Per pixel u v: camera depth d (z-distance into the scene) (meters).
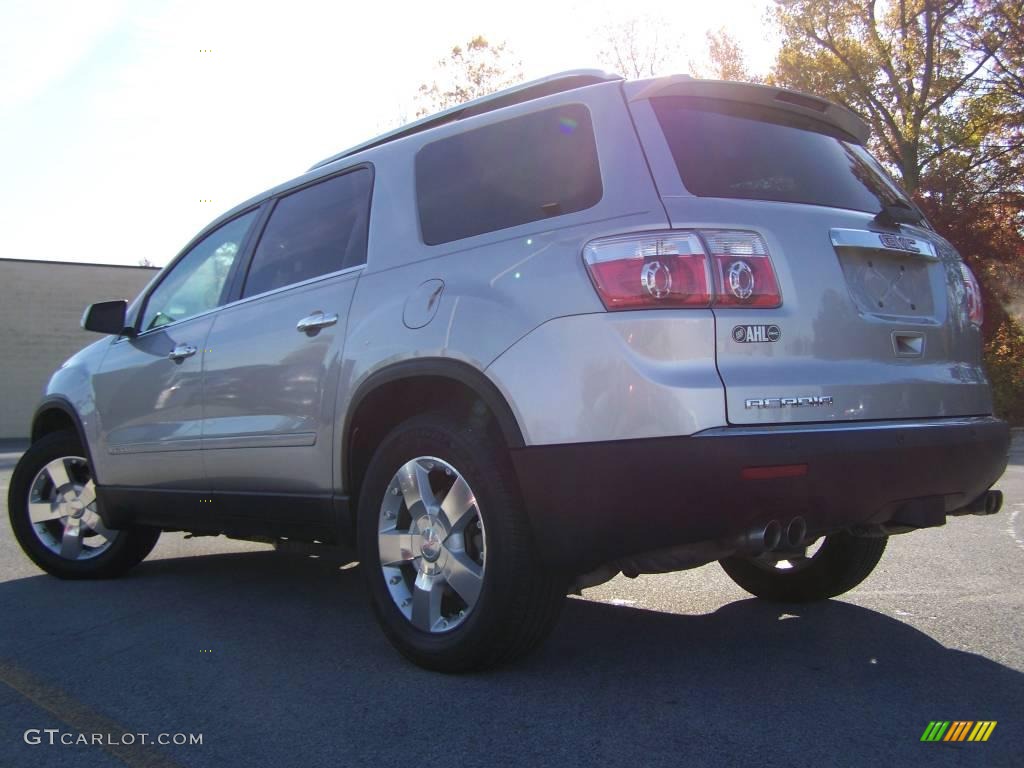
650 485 2.95
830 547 4.31
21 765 2.82
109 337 5.58
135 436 5.00
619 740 2.86
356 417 3.80
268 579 5.36
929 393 3.42
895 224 3.63
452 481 3.54
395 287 3.75
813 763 2.67
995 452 3.56
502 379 3.22
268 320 4.32
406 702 3.22
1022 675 3.42
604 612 4.41
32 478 5.48
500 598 3.24
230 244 4.91
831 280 3.25
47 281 29.94
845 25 27.11
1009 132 25.41
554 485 3.09
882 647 3.79
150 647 3.98
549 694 3.27
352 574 5.50
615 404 3.00
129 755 2.86
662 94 3.38
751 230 3.14
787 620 4.23
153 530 5.41
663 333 2.98
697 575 5.20
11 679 3.59
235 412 4.43
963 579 4.94
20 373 29.59
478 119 3.81
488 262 3.46
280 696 3.32
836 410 3.12
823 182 3.59
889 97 26.89
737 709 3.10
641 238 3.07
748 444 2.90
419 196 3.91
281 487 4.22
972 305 3.86
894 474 3.16
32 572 5.70
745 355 3.02
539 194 3.45
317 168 4.57
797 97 3.71
